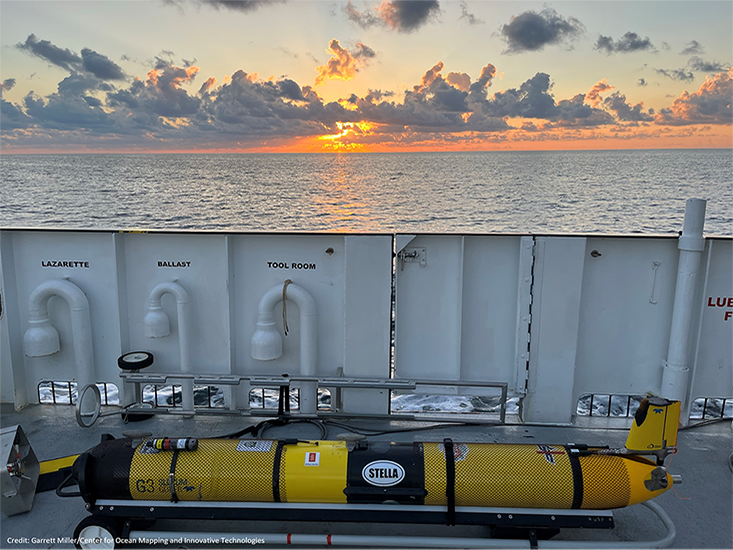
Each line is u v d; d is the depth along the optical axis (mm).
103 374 4961
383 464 2793
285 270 4703
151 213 59750
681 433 4535
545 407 4613
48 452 4156
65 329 4891
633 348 4609
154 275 4789
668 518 2959
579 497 2740
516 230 48844
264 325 4613
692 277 4250
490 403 7125
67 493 3410
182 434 4469
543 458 2840
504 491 2744
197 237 4676
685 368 4402
